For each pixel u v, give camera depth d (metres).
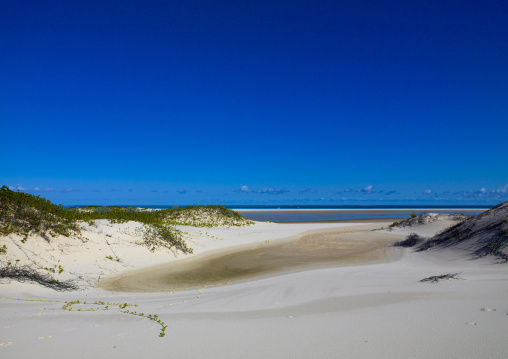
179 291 11.56
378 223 46.56
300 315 6.29
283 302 7.82
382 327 5.15
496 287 7.55
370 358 3.99
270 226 36.53
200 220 32.34
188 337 5.07
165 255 17.69
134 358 4.24
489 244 13.52
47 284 11.42
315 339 4.77
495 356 3.86
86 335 5.27
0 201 13.41
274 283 11.18
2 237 12.47
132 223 19.22
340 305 6.94
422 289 8.06
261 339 4.88
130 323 6.08
